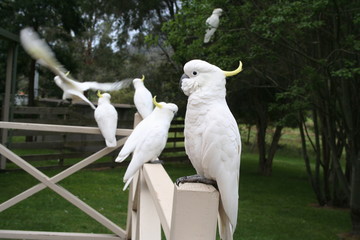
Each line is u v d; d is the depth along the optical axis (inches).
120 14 430.6
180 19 243.4
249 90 404.8
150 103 153.8
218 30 237.1
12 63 345.7
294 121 357.1
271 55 241.9
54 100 518.6
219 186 63.1
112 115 138.4
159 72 431.2
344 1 205.0
